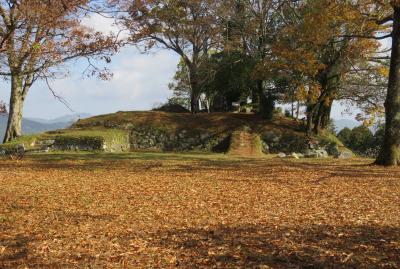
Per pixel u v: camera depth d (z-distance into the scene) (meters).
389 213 8.62
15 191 11.53
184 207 9.60
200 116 35.78
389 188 11.81
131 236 7.18
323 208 9.26
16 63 10.52
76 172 16.00
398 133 17.38
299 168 16.70
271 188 12.00
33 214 8.98
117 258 6.03
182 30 33.97
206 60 36.50
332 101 32.94
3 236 7.26
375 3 18.92
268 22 32.22
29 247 6.61
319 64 25.14
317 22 20.14
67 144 28.50
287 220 8.12
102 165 18.33
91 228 7.79
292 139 31.30
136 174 15.32
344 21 20.89
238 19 32.97
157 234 7.28
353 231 7.14
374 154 35.72
